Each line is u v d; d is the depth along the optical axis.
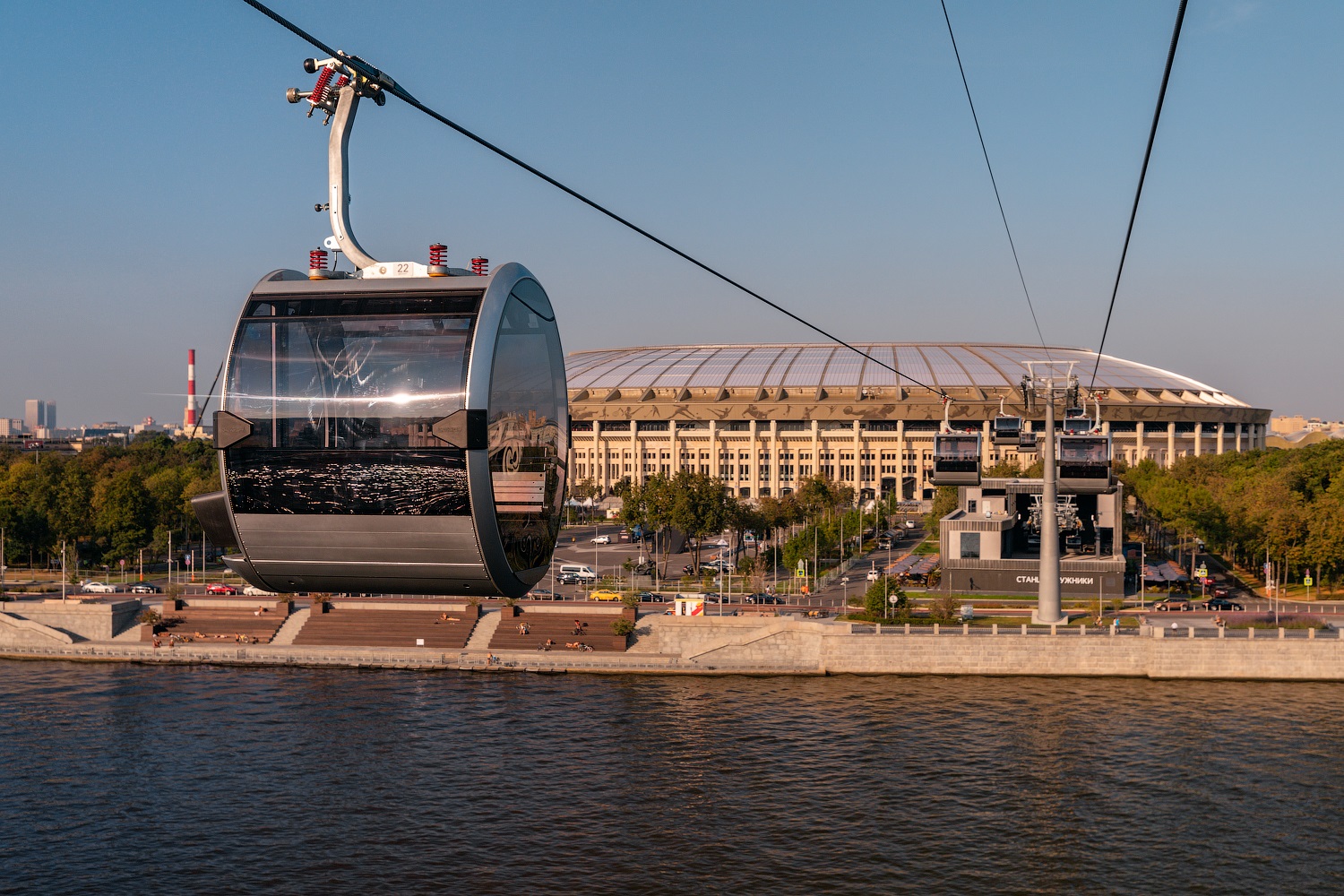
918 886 67.19
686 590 157.00
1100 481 144.75
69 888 68.12
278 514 22.48
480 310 22.42
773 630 121.62
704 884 67.62
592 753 91.81
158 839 75.25
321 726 100.00
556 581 163.12
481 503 22.05
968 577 149.50
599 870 69.69
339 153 24.03
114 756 91.81
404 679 118.00
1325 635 113.88
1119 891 66.50
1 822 78.19
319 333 22.55
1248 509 163.38
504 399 22.94
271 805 81.06
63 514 184.12
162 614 138.75
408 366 22.16
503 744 94.38
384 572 23.20
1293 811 77.75
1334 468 185.88
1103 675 115.19
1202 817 76.88
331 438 22.19
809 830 75.44
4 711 105.25
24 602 138.12
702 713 102.81
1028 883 67.38
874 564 182.38
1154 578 153.25
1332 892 66.19
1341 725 96.31
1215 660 113.44
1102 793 81.25
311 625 134.00
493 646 128.00
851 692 109.94
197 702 108.31
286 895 67.06
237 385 22.59
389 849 73.06
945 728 96.62
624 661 120.88
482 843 73.94
